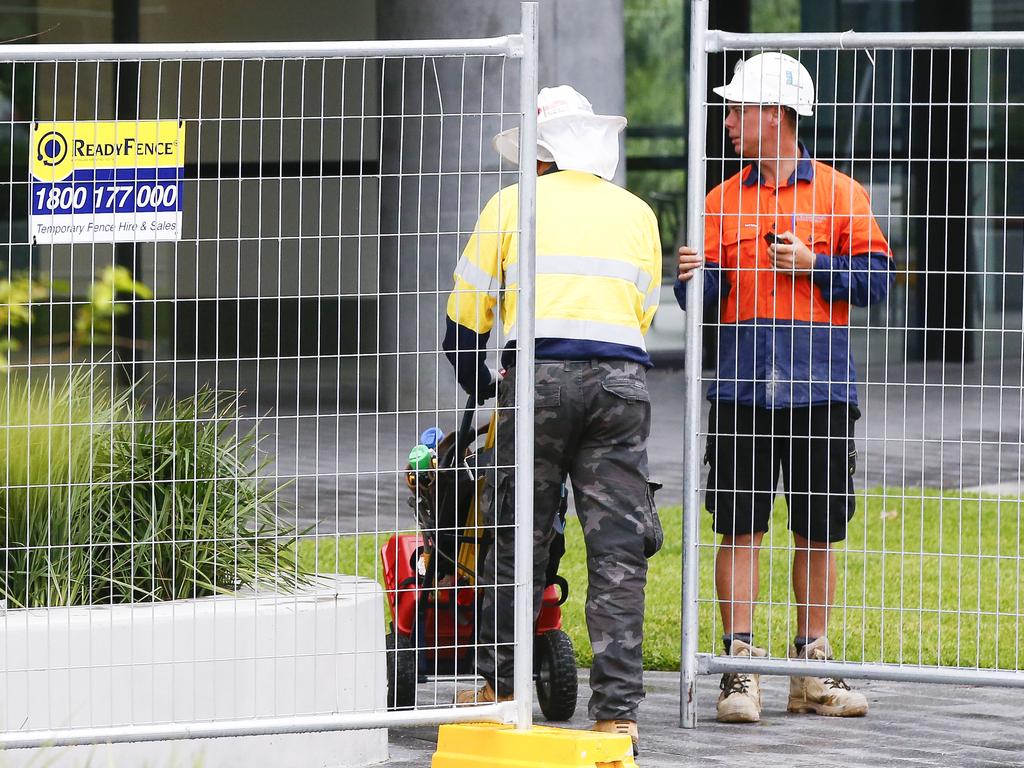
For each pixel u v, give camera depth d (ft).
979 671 63.67
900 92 222.69
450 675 68.74
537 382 60.39
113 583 58.39
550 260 61.31
